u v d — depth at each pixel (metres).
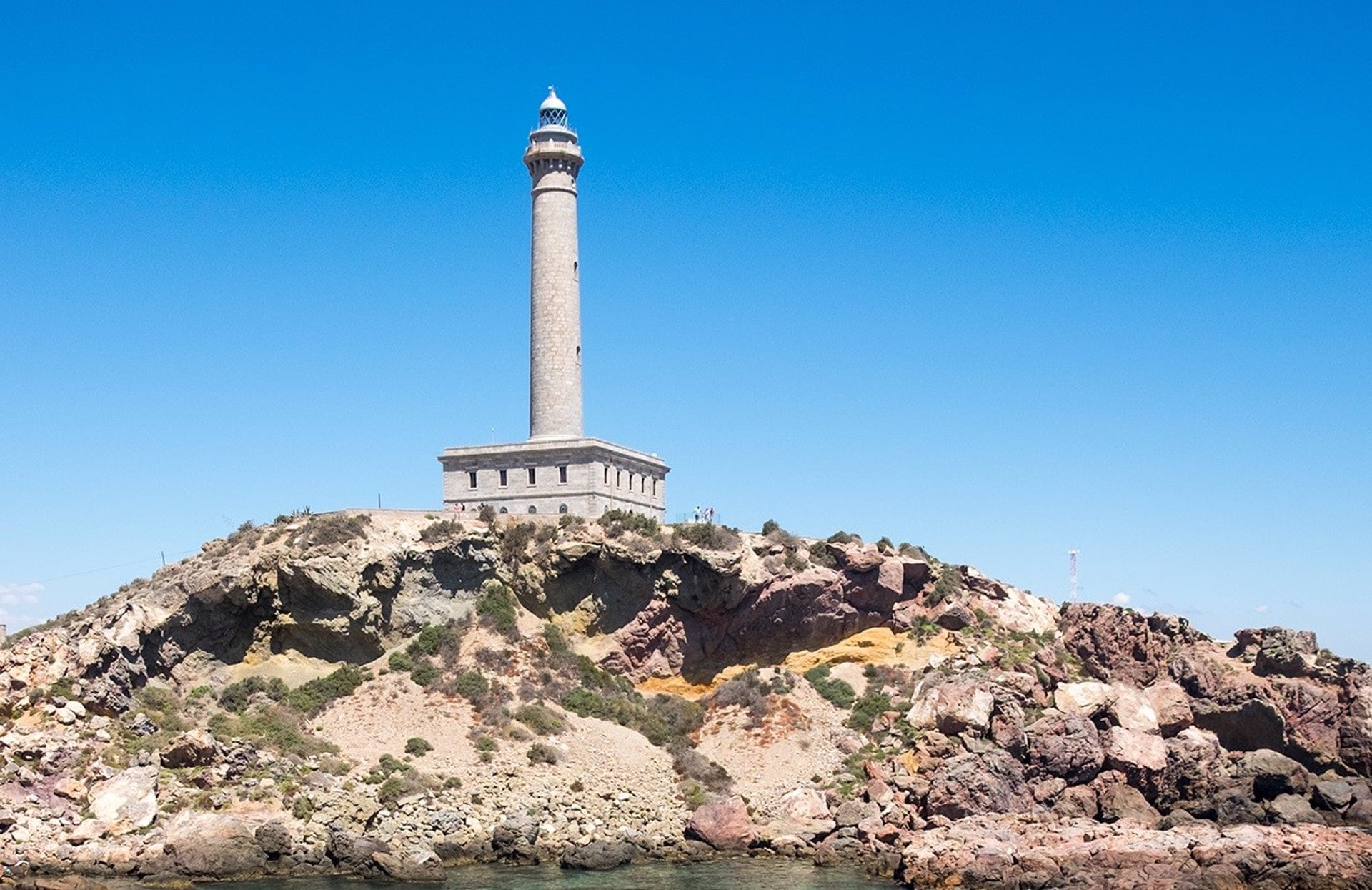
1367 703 157.50
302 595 160.12
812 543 179.50
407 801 134.75
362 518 167.75
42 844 123.69
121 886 116.50
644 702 165.12
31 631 165.00
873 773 147.38
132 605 156.25
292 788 134.38
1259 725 158.25
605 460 188.12
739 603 169.62
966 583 182.12
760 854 135.12
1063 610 183.38
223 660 160.12
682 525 176.38
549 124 190.00
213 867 120.69
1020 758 149.38
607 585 172.00
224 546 166.50
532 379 188.88
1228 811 144.38
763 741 156.25
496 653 162.75
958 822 137.62
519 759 146.25
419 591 167.12
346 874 122.56
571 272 188.38
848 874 125.62
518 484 187.38
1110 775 147.00
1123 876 117.69
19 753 132.38
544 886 118.88
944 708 155.88
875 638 173.38
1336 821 143.38
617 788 144.12
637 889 117.81
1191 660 166.50
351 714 153.00
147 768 134.12
